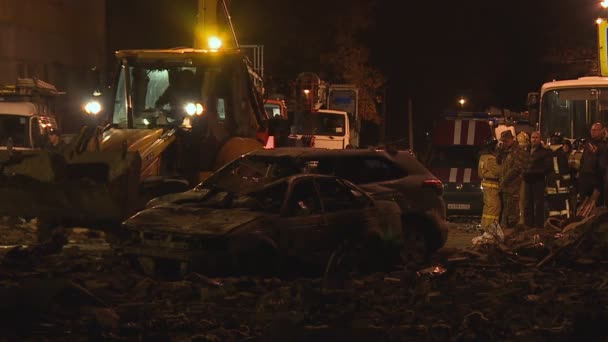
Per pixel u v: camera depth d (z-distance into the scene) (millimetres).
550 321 15141
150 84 27984
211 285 17328
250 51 39531
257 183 20859
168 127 26531
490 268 20859
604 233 22172
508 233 25797
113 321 14516
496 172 29406
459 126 38812
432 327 14281
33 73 53625
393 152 23266
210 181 21969
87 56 63750
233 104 27625
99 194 22891
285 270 18984
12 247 22781
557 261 21406
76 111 60031
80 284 17422
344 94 59688
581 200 27453
